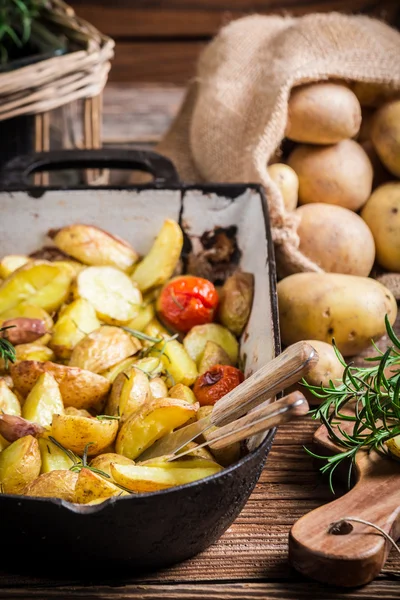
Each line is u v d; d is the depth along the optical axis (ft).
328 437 2.57
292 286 2.90
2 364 2.65
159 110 4.33
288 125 3.12
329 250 3.07
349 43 3.19
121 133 4.12
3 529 2.21
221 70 3.35
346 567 2.28
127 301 2.84
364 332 2.86
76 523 2.17
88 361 2.63
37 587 2.32
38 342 2.72
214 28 4.58
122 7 4.51
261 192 2.93
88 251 2.93
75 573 2.32
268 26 3.47
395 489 2.42
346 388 2.47
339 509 2.37
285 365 2.19
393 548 2.39
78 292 2.81
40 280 2.83
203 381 2.61
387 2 4.58
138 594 2.31
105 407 2.57
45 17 3.55
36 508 2.16
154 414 2.38
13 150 3.34
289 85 3.09
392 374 2.81
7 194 2.95
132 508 2.16
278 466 2.62
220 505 2.24
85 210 2.98
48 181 3.57
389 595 2.31
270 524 2.47
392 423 2.59
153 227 3.00
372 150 3.29
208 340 2.77
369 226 3.18
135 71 4.66
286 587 2.33
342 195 3.15
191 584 2.33
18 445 2.37
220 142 3.29
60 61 3.29
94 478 2.25
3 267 2.90
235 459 2.43
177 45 4.61
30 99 3.27
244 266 2.96
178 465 2.32
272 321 2.53
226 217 2.98
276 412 2.14
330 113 3.09
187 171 3.51
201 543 2.32
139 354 2.71
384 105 3.20
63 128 3.53
